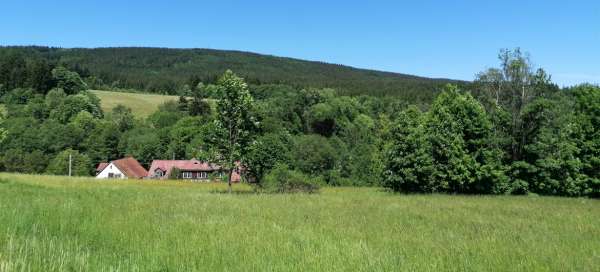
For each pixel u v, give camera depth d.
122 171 94.06
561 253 10.69
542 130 45.97
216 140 36.31
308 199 28.97
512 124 46.88
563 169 45.19
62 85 132.88
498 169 45.97
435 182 45.19
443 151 45.03
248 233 12.45
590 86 47.25
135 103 152.88
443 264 9.17
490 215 20.38
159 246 9.90
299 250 10.09
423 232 14.06
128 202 21.58
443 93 51.00
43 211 14.34
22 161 94.56
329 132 103.75
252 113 37.62
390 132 47.25
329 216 18.30
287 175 42.91
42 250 8.46
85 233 11.26
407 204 26.45
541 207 25.86
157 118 121.62
